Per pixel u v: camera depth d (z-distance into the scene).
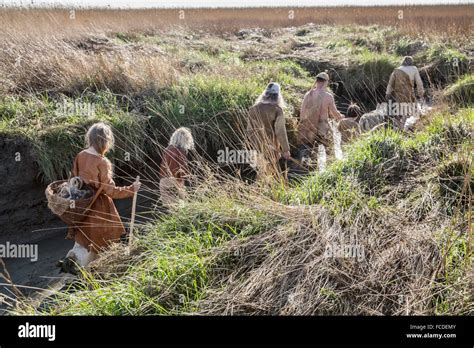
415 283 3.68
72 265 4.84
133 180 7.29
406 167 5.13
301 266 3.98
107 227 4.87
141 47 11.26
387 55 12.45
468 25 14.77
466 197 4.45
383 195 4.82
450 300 3.52
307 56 12.85
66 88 8.20
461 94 8.42
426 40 13.48
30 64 8.41
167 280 4.05
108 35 12.76
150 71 8.77
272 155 5.80
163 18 17.02
